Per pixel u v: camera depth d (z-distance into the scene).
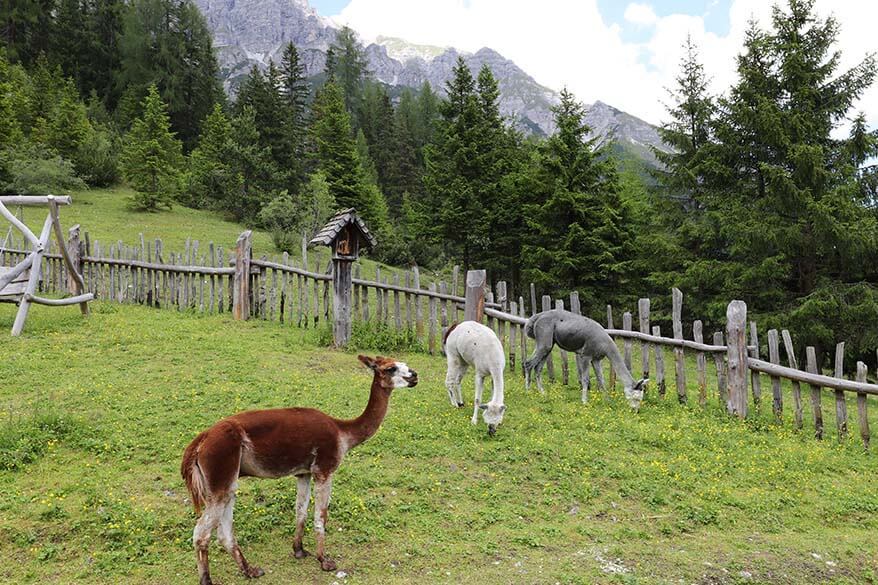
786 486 6.91
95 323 12.77
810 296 17.47
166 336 11.96
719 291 20.53
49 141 37.47
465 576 4.68
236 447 4.21
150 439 6.87
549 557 5.04
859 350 17.05
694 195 22.12
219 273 14.67
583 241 23.03
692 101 22.66
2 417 7.16
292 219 29.28
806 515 6.22
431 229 29.67
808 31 19.27
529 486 6.45
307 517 5.43
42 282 17.12
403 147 60.06
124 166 38.88
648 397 10.30
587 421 8.65
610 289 24.25
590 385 11.04
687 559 5.14
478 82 29.58
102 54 68.25
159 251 15.49
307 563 4.72
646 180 30.20
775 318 17.55
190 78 66.12
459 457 7.05
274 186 38.38
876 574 5.17
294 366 10.62
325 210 30.42
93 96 58.72
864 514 6.35
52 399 7.94
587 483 6.52
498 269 29.48
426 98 99.06
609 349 9.57
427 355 12.60
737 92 19.98
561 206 23.72
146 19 72.38
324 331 12.70
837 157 18.64
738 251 18.91
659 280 21.30
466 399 9.45
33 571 4.43
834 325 17.56
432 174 30.42
